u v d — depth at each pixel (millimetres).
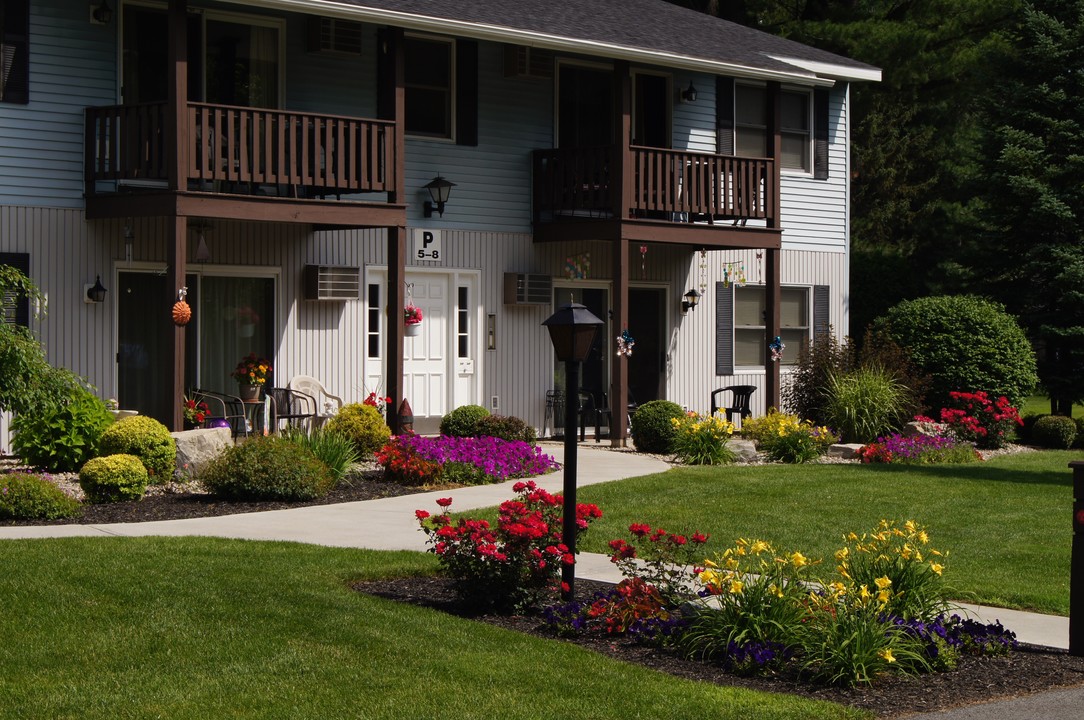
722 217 20078
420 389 18328
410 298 18188
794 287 22312
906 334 20766
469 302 18672
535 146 19266
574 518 8367
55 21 15305
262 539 10281
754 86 21625
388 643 7277
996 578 9906
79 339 15484
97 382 15609
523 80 19109
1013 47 26250
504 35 16922
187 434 13570
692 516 12016
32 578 8336
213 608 7828
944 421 18812
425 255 18109
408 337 18219
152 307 16188
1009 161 23766
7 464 14328
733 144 21281
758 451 17219
